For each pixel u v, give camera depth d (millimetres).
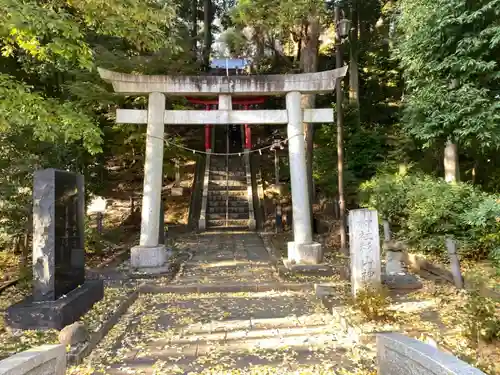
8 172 7852
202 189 18484
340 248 10336
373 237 5531
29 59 8906
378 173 12477
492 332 3828
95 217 14273
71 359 4043
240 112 9102
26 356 2525
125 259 9930
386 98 19500
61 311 4828
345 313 5180
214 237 13953
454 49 7797
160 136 8914
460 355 3613
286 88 9047
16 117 5277
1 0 4539
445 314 4973
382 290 5430
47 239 5172
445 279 6398
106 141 13633
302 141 9047
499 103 7000
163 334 5008
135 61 11430
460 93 7398
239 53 14664
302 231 8734
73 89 10078
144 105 12469
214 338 4855
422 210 8141
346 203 13156
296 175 8906
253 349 4473
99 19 5914
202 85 8977
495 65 7148
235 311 5988
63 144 9000
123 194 17797
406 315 5008
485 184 10547
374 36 18094
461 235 7734
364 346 4305
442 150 11477
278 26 11102
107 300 6254
